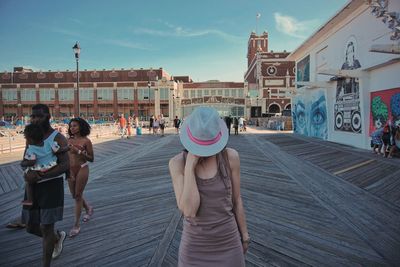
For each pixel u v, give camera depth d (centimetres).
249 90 6266
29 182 297
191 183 171
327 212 526
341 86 1633
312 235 428
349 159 1073
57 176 310
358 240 412
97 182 774
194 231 180
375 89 1295
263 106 6156
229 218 184
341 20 1588
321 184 730
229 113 6206
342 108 1616
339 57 1664
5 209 561
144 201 598
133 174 870
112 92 6794
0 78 7212
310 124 2208
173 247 394
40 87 6962
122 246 397
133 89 6744
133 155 1281
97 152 1398
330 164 1001
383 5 828
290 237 421
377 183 728
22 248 394
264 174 848
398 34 834
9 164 1052
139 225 470
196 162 173
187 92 7081
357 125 1440
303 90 2367
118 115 6781
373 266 344
